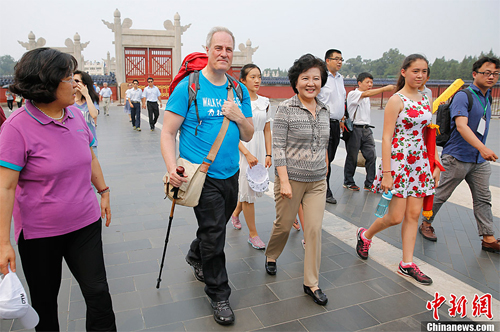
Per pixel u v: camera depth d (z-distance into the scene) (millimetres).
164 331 2594
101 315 2143
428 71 3236
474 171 3900
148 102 13133
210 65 2619
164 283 3219
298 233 4359
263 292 3105
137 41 28172
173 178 2480
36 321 1943
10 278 1815
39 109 1919
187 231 4336
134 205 5234
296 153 3000
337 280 3314
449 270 3531
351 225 4617
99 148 9680
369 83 5762
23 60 1838
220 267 2756
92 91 4609
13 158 1811
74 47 29109
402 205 3316
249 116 2906
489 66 3674
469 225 4668
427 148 3359
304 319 2750
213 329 2625
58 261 2082
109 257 3682
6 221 1802
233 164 2756
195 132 2623
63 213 1972
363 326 2682
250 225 3918
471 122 3826
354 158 6031
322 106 3117
